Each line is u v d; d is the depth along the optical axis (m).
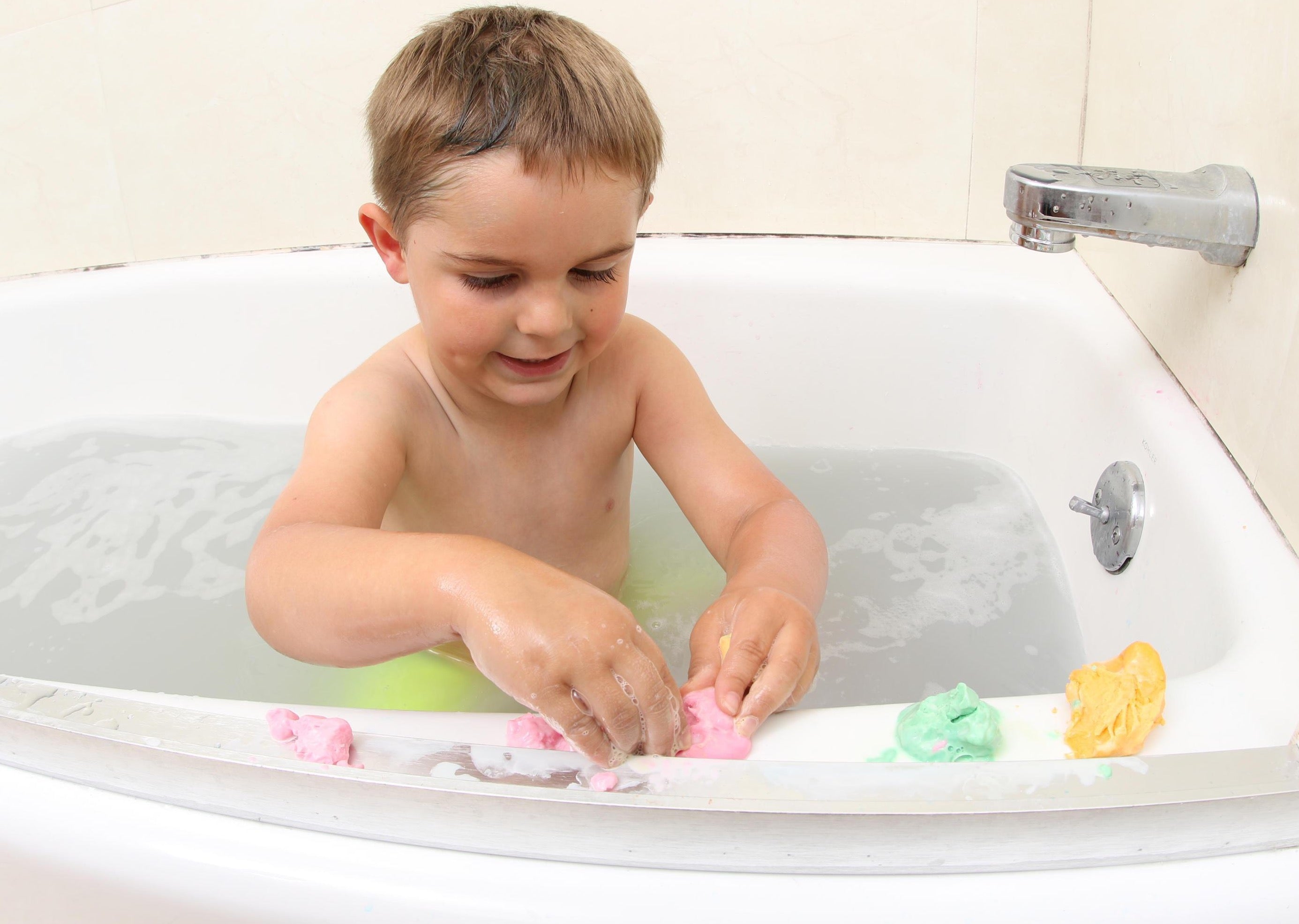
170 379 1.29
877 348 1.14
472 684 0.82
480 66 0.66
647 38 1.24
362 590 0.58
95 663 0.88
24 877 0.48
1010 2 1.15
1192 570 0.67
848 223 1.30
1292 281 0.63
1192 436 0.75
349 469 0.76
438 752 0.47
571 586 0.53
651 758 0.47
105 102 1.44
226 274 1.25
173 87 1.41
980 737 0.48
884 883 0.43
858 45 1.21
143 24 1.38
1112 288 1.02
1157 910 0.42
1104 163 1.08
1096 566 0.86
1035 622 0.88
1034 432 1.06
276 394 1.28
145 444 1.25
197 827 0.46
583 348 0.73
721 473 0.85
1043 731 0.49
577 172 0.63
